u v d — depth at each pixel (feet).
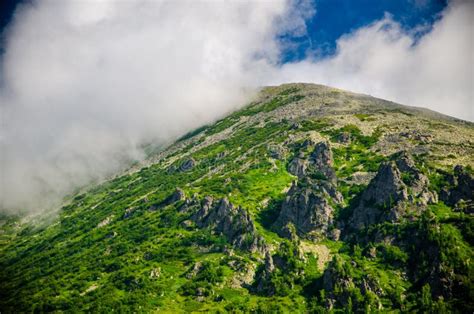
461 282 600.39
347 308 607.78
